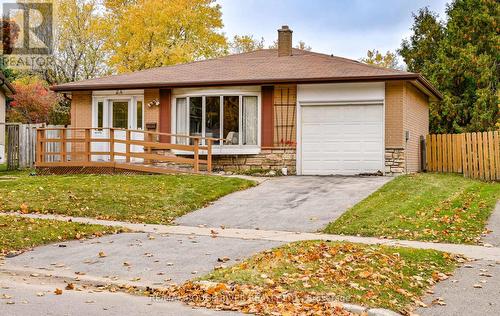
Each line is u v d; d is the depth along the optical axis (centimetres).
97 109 2391
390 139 2083
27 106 3797
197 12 3859
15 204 1466
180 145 2039
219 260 977
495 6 3184
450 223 1257
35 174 2088
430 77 3281
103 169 2053
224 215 1429
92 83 2342
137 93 2333
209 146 2042
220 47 4066
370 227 1252
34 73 4231
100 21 4081
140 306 742
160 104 2283
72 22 4203
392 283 822
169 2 3725
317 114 2145
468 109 3189
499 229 1222
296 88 2152
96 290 827
